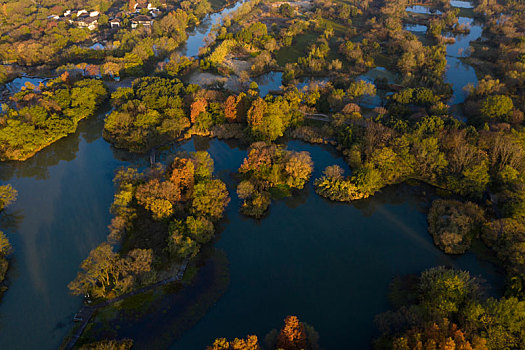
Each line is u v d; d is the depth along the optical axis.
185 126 162.75
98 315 86.62
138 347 80.19
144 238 106.44
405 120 151.00
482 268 100.19
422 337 72.50
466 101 183.62
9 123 144.75
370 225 117.38
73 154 152.12
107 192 131.38
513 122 149.88
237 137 158.50
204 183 121.06
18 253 107.00
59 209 123.50
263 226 116.62
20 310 90.62
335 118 159.88
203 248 107.19
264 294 94.44
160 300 90.44
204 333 84.38
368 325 86.81
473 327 75.56
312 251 107.88
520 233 99.06
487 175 120.00
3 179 138.25
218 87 198.62
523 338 71.94
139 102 163.00
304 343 73.12
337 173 128.62
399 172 130.50
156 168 123.94
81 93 172.00
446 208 118.81
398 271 100.81
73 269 102.00
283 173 133.00
